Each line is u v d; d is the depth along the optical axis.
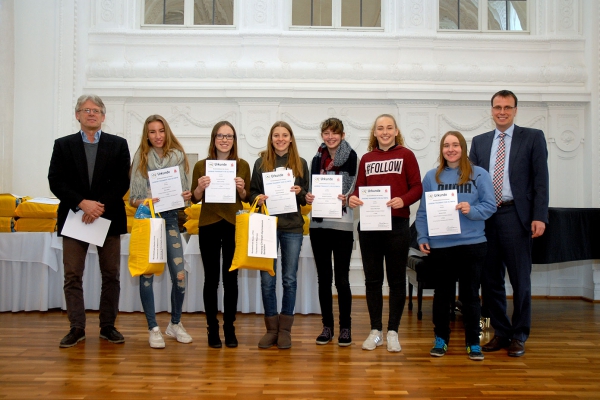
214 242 3.21
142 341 3.38
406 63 5.53
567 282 5.52
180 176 3.33
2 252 4.26
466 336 3.14
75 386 2.50
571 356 3.15
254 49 5.54
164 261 3.15
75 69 5.47
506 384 2.61
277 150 3.32
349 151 3.33
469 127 5.59
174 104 5.55
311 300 4.37
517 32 5.80
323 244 3.31
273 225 3.04
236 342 3.27
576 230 4.06
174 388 2.49
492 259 3.31
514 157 3.30
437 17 5.70
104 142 3.37
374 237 3.24
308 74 5.49
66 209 3.31
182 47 5.59
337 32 5.59
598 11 5.41
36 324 3.84
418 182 3.15
